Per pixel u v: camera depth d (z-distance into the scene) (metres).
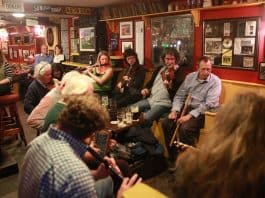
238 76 3.73
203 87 3.51
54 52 7.55
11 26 9.30
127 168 2.31
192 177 0.70
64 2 5.39
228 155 0.66
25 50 9.23
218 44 3.91
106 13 5.81
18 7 4.80
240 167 0.64
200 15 4.09
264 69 3.42
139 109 3.86
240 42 3.65
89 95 1.55
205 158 0.69
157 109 3.74
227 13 3.76
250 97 0.70
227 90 3.64
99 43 5.96
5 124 4.00
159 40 4.77
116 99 4.38
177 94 3.74
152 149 3.15
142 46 5.12
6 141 4.26
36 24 7.59
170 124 3.47
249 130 0.66
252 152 0.65
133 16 5.02
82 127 1.27
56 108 1.88
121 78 4.92
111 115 3.25
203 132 3.22
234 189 0.64
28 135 4.54
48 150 1.18
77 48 6.74
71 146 1.25
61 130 1.29
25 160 1.26
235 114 0.69
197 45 4.19
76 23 6.70
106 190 1.77
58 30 7.47
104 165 1.77
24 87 7.04
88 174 1.14
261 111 0.68
